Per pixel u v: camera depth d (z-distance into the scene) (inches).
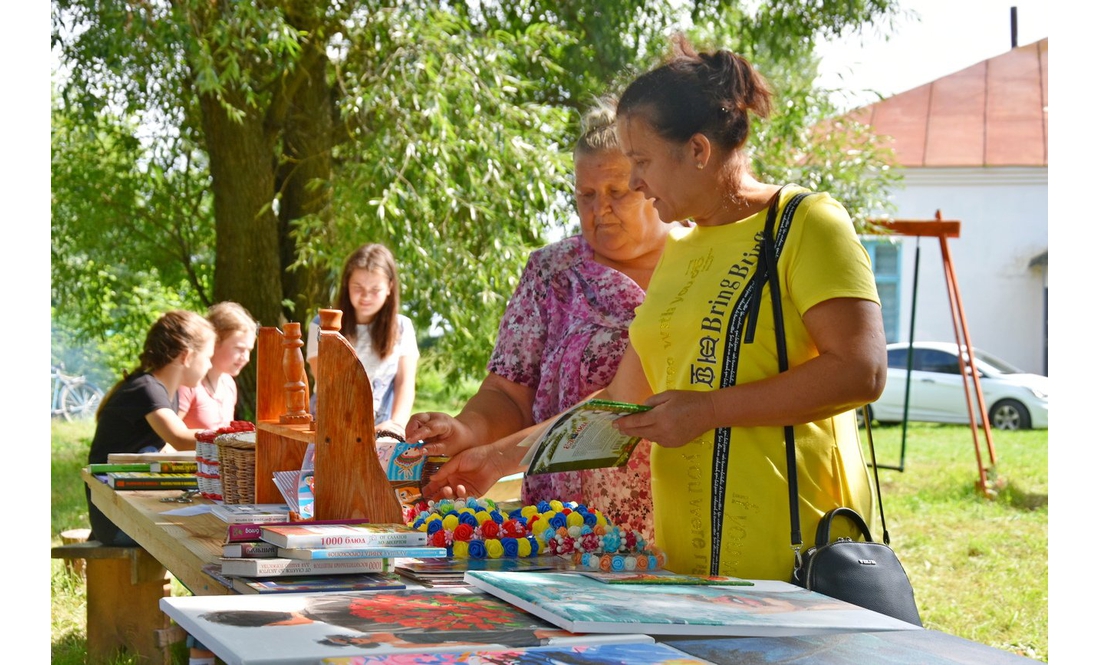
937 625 225.9
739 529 66.9
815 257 65.3
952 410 601.0
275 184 366.3
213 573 65.9
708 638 50.3
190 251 416.8
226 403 193.5
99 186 396.5
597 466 73.5
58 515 329.7
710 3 439.5
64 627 204.8
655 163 70.0
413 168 319.9
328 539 62.6
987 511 358.6
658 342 73.0
